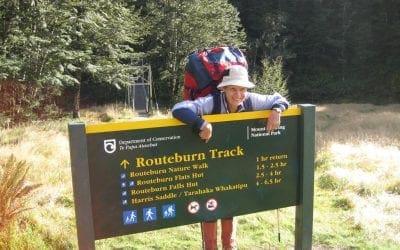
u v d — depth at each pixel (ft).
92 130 10.35
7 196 14.25
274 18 131.23
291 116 12.05
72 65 66.49
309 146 12.16
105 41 75.92
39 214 16.53
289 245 16.02
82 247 10.51
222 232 13.20
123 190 10.76
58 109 68.49
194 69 12.27
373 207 20.95
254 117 11.52
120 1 79.51
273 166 12.03
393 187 24.68
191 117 10.71
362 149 36.14
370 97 130.41
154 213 11.08
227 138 11.40
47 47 54.90
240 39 119.85
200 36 109.91
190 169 11.21
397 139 45.68
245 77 11.28
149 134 10.76
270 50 131.23
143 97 94.99
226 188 11.61
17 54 53.67
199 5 107.65
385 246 16.11
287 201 12.38
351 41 138.31
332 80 136.98
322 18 139.13
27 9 53.11
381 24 132.36
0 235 13.28
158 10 108.27
